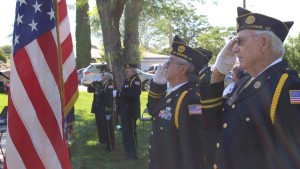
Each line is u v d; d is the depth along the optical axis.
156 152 3.05
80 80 26.02
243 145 2.04
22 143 2.95
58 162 3.01
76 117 11.95
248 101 2.07
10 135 2.97
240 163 2.04
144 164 6.61
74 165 6.45
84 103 15.76
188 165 2.83
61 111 3.11
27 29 3.06
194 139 2.82
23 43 3.04
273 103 1.96
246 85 2.17
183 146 2.86
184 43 3.06
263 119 1.99
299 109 1.91
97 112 7.89
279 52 2.09
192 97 2.86
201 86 2.35
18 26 3.09
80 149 7.46
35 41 3.04
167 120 2.98
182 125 2.87
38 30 3.06
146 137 8.91
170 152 2.95
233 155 2.07
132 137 6.79
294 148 1.90
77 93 3.84
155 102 3.27
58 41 3.20
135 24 9.64
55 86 3.08
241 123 2.07
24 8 3.10
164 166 2.99
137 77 6.84
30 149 2.95
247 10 2.15
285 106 1.93
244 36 2.13
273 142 1.96
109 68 9.09
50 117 3.01
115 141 7.94
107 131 7.50
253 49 2.10
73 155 7.03
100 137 8.12
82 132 9.20
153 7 9.48
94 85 8.38
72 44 3.85
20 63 3.02
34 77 3.00
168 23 11.02
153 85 3.28
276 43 2.08
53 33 3.12
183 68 3.00
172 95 3.02
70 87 3.79
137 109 6.76
